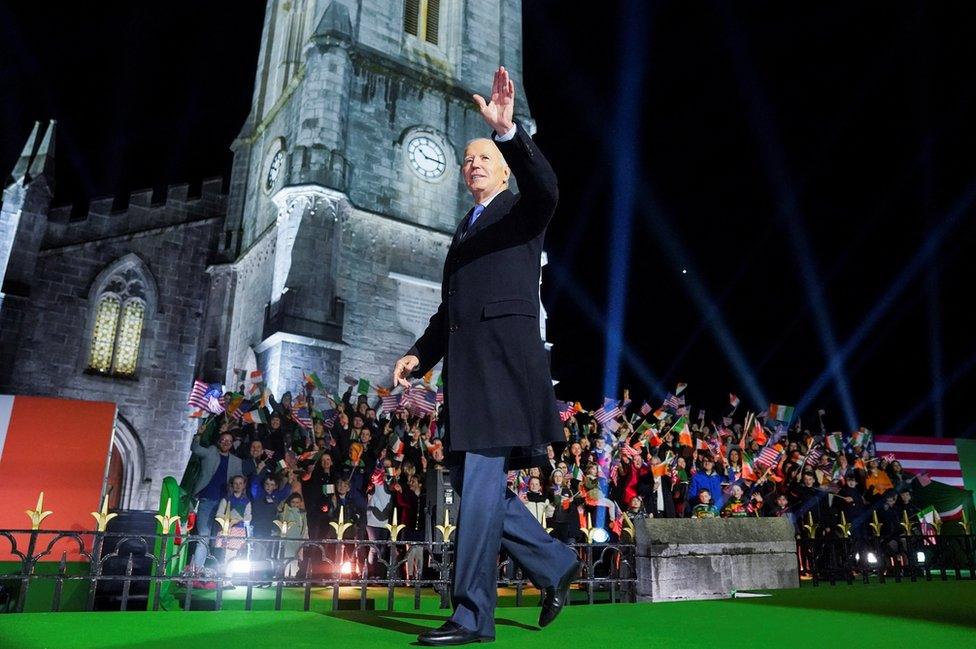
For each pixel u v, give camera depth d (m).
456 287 3.25
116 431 26.33
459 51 31.33
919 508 16.31
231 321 28.97
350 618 3.71
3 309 25.19
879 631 3.29
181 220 30.19
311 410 13.84
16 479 7.39
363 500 11.33
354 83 28.06
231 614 3.81
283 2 34.84
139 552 12.28
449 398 3.07
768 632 3.27
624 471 12.46
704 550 6.78
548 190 3.05
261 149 31.33
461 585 2.90
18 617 3.63
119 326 27.75
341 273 25.41
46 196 27.19
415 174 28.39
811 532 8.54
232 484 9.91
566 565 3.27
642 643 2.92
